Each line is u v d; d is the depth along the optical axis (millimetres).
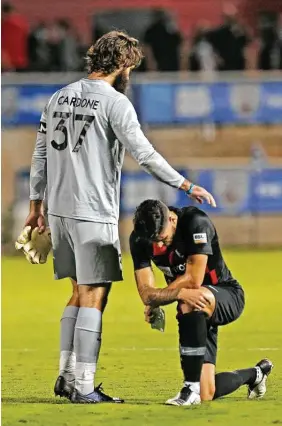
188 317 22094
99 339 23031
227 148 71688
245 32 73062
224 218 67875
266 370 23922
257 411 21891
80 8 79312
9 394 24562
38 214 24156
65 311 23594
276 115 69750
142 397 24094
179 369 28531
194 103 69375
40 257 24281
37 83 68250
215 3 80875
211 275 22812
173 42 72000
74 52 72312
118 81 23375
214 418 21078
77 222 22750
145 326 38031
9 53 71812
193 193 22516
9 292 49062
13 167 68188
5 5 72188
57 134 22953
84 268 22812
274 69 73000
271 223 68375
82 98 22844
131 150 22469
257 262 59531
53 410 22062
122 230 65875
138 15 78750
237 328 37281
